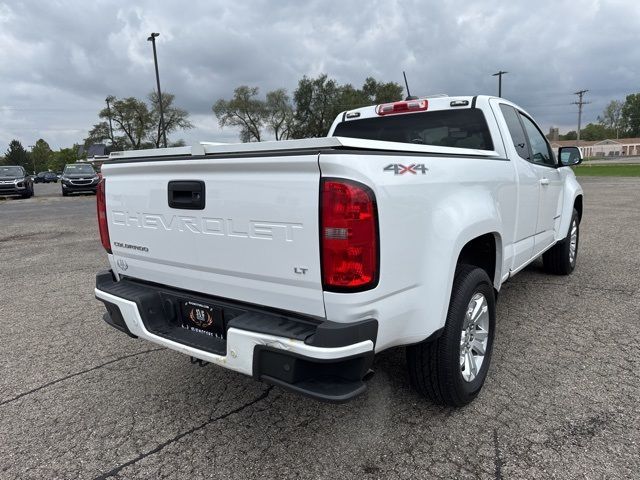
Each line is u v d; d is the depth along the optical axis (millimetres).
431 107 4168
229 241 2469
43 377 3637
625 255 6988
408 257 2381
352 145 2209
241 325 2330
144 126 55875
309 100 57438
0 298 5754
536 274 6012
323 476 2455
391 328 2367
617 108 138750
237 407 3141
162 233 2811
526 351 3775
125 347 4172
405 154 2449
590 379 3305
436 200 2584
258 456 2631
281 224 2248
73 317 4977
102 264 7523
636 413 2881
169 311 2904
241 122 56938
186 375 3611
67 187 24594
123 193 3029
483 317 3186
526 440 2664
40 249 9031
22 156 118938
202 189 2535
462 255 3330
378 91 62500
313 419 2967
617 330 4148
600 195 17438
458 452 2596
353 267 2119
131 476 2504
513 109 4422
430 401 3070
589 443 2615
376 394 3213
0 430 2953
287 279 2281
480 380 3104
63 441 2824
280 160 2191
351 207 2088
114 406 3197
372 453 2619
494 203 3242
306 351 2111
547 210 4719
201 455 2656
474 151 3301
